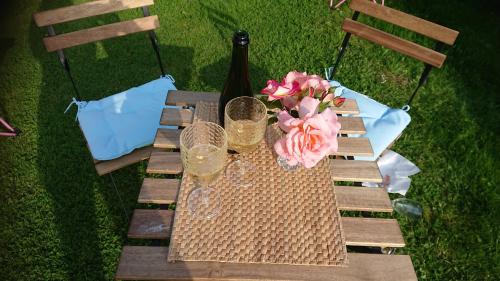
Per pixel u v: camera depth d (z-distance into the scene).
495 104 3.06
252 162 1.39
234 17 3.77
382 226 1.26
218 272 1.08
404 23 2.06
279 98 1.15
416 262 2.18
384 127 2.17
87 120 2.06
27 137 2.67
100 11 1.98
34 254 2.10
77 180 2.44
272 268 1.09
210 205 1.23
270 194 1.28
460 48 3.50
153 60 3.32
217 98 1.79
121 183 2.45
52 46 1.94
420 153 2.71
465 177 2.58
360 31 2.24
